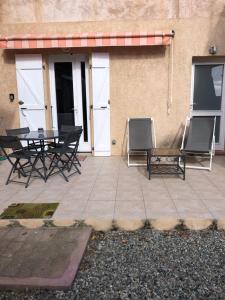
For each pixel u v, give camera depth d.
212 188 4.58
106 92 6.61
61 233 3.38
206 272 2.70
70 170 5.68
